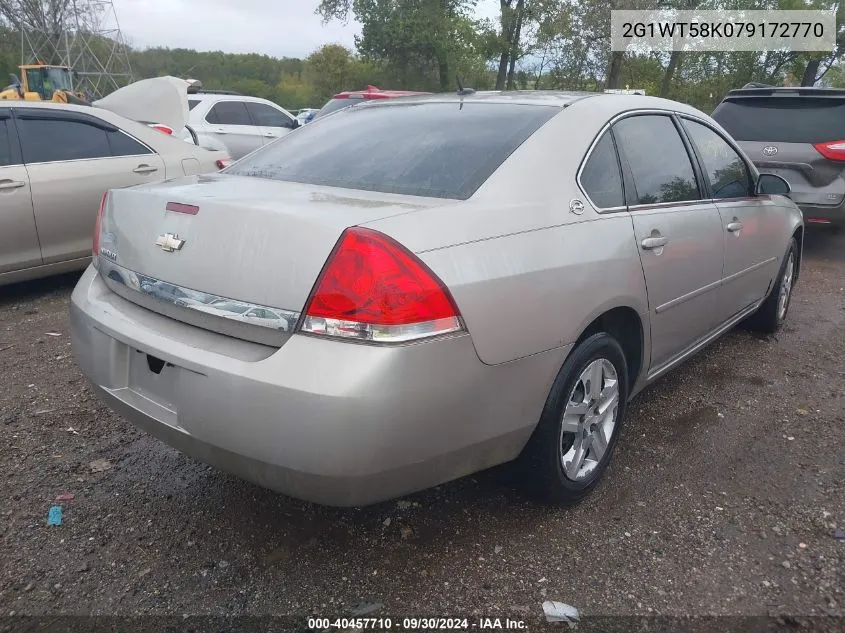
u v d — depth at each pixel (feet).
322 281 6.63
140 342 7.70
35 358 14.23
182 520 8.93
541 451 8.46
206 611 7.41
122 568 8.04
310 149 10.14
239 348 7.04
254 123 41.60
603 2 71.56
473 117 9.71
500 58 103.09
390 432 6.59
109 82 121.19
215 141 34.40
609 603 7.62
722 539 8.73
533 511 9.25
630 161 10.12
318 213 7.07
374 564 8.19
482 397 7.34
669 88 78.69
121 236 8.59
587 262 8.48
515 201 8.12
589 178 9.20
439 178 8.43
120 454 10.50
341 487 6.70
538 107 9.70
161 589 7.72
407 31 99.96
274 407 6.58
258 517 9.04
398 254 6.68
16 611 7.33
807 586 7.91
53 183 18.07
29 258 17.90
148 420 7.80
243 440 6.82
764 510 9.36
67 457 10.37
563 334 8.14
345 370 6.43
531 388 7.92
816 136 24.64
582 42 72.69
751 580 8.00
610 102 10.31
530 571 8.10
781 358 15.19
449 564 8.20
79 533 8.63
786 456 10.85
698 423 11.97
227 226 7.30
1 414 11.66
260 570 8.05
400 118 10.32
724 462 10.65
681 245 10.59
